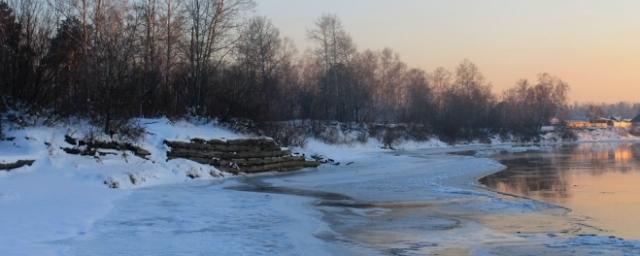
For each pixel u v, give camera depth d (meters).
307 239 12.16
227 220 14.19
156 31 35.94
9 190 16.41
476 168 34.25
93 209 14.70
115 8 35.00
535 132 105.81
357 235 12.94
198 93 34.44
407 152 58.84
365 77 75.94
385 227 14.00
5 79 23.59
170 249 10.61
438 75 115.19
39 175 19.50
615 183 25.11
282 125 40.59
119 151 24.34
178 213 14.97
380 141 66.25
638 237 12.90
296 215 15.34
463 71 106.00
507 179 27.45
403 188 23.16
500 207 17.58
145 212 14.96
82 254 9.95
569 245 11.78
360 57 78.44
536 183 25.45
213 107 34.16
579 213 16.38
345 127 62.47
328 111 66.62
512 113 110.06
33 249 9.98
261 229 13.06
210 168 26.62
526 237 12.78
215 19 36.91
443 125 84.94
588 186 23.94
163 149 26.25
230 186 23.09
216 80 36.69
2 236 10.89
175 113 32.28
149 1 35.59
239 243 11.43
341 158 41.38
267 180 26.30
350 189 22.69
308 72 78.38
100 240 11.20
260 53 53.75
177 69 37.28
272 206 16.84
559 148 71.88
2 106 22.67
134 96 27.86
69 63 26.91
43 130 22.92
